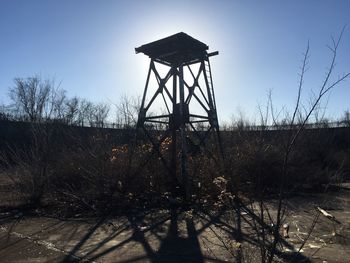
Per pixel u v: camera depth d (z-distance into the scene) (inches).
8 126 1021.2
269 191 517.3
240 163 481.7
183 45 486.6
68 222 365.4
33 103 1251.2
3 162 556.4
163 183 489.1
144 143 557.3
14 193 503.2
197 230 322.7
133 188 473.1
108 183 470.6
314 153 729.6
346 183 639.8
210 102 532.4
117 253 263.3
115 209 416.8
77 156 534.6
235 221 341.4
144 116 510.3
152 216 383.9
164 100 516.7
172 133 505.0
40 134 508.1
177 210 411.5
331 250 264.1
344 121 1074.7
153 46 496.4
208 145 595.2
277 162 534.3
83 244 286.5
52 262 246.2
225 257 248.8
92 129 684.7
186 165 463.2
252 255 245.4
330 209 424.2
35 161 481.1
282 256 248.1
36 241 296.0
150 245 281.1
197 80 517.7
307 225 339.6
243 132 654.5
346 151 868.6
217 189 439.5
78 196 455.2
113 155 522.3
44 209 426.6
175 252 263.0
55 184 509.7
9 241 297.6
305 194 523.2
